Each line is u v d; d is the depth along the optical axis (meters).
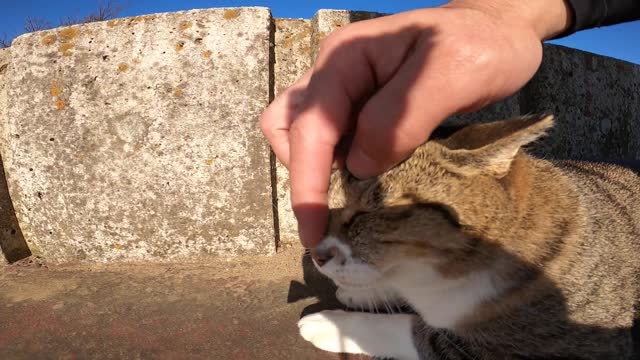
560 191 0.32
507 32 0.22
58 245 0.46
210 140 0.43
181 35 0.43
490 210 0.27
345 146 0.27
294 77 0.47
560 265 0.29
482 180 0.27
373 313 0.34
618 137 0.72
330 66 0.23
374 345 0.32
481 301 0.29
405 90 0.21
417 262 0.29
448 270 0.29
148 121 0.43
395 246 0.28
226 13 0.43
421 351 0.31
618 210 0.35
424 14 0.23
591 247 0.31
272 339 0.33
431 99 0.21
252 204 0.44
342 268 0.29
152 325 0.35
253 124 0.43
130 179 0.44
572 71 0.65
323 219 0.24
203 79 0.43
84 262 0.46
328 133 0.23
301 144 0.23
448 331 0.31
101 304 0.38
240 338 0.33
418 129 0.21
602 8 0.27
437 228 0.27
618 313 0.31
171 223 0.44
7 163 0.49
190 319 0.36
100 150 0.44
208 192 0.44
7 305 0.39
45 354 0.32
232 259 0.45
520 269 0.29
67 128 0.44
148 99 0.43
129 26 0.44
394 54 0.23
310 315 0.34
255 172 0.44
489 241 0.28
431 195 0.27
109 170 0.44
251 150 0.44
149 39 0.43
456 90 0.21
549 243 0.29
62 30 0.44
